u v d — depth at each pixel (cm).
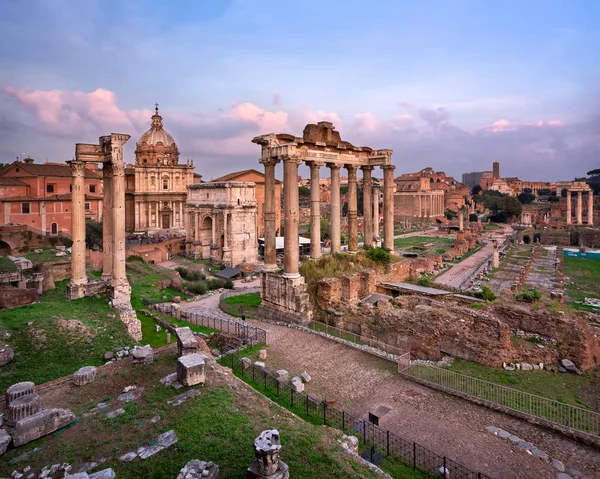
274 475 1221
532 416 1947
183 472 1252
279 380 2358
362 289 3791
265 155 3719
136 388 1886
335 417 1972
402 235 14938
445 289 4181
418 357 2834
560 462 1655
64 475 1314
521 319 2798
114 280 3375
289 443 1480
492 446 1767
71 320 2845
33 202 7938
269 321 3559
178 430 1545
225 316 3838
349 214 4531
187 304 4672
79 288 3391
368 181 4778
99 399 1822
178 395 1806
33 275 4125
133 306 4088
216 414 1652
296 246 3572
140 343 2919
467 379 2339
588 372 2445
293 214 3538
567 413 1991
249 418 1653
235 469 1336
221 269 8012
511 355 2556
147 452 1421
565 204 18775
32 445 1483
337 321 3325
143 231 10962
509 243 12075
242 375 2430
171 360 2175
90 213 9338
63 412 1633
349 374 2481
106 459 1397
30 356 2417
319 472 1342
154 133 12462
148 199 11038
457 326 2712
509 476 1576
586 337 2527
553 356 2530
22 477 1316
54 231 8200
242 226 8581
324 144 4028
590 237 11438
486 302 3338
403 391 2275
